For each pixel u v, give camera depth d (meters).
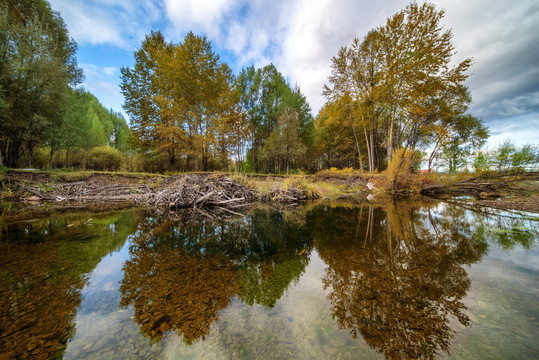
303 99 27.09
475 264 2.64
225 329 1.53
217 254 3.28
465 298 1.87
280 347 1.34
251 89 25.66
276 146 23.20
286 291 2.09
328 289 2.10
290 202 9.67
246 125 21.78
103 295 2.03
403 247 3.39
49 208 7.73
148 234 4.41
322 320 1.61
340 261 2.87
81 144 14.74
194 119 17.23
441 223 4.99
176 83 15.71
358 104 16.30
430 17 11.39
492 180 11.25
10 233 4.38
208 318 1.67
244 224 5.43
